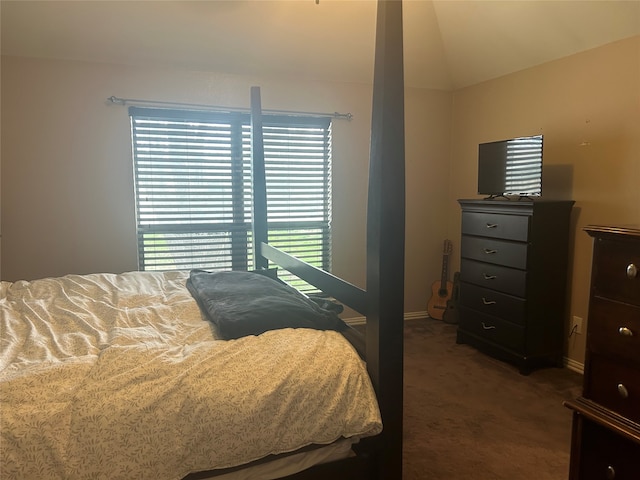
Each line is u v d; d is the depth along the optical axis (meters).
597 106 2.79
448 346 3.42
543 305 2.91
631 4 2.40
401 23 1.32
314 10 2.98
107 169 3.21
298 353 1.41
